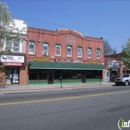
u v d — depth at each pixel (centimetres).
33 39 2572
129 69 3741
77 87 2334
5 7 1884
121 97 1314
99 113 830
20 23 2448
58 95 1420
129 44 3684
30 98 1246
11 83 2392
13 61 2328
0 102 1071
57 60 2739
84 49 3075
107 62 3416
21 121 686
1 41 1916
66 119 721
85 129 608
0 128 607
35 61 2556
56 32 2788
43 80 2614
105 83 3058
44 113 809
